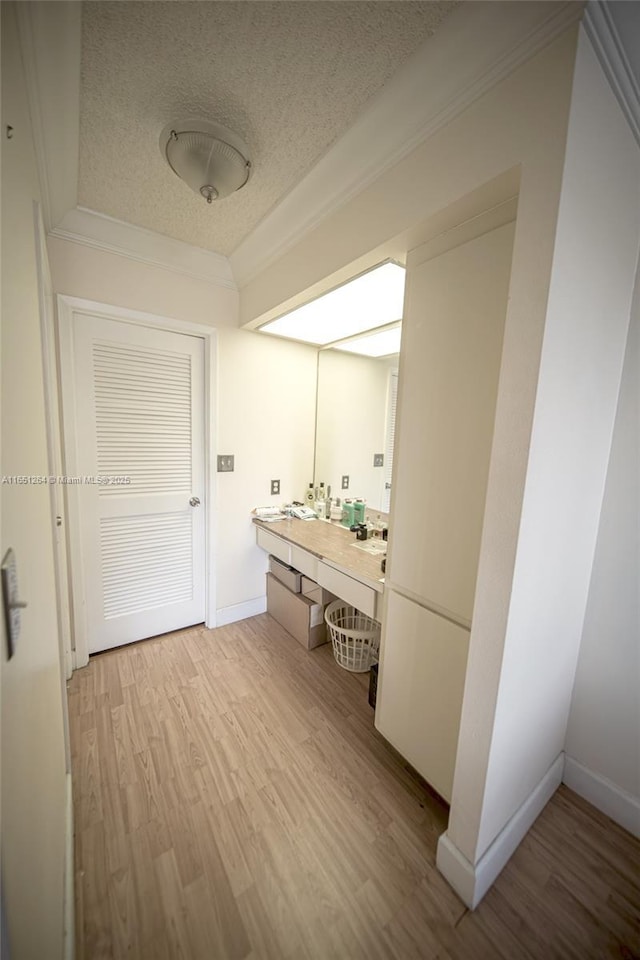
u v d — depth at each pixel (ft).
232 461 7.64
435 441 3.92
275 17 2.75
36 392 2.97
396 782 4.50
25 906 1.75
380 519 7.75
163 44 2.96
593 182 2.79
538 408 2.73
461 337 3.61
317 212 4.75
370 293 5.32
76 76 3.20
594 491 3.92
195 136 3.72
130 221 5.53
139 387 6.52
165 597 7.42
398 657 4.49
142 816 4.00
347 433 8.29
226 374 7.28
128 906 3.25
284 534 7.22
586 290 2.99
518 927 3.20
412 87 3.19
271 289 6.06
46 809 2.45
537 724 3.84
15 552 1.91
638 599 4.00
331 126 3.73
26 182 2.69
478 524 3.52
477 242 3.42
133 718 5.37
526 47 2.60
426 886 3.47
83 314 5.84
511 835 3.67
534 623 3.34
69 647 6.09
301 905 3.29
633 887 3.53
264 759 4.76
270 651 7.13
